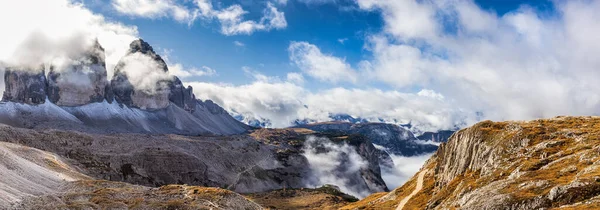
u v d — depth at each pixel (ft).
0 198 445.37
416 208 567.59
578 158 394.73
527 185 371.56
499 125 572.51
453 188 524.52
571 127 522.47
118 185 634.02
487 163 504.02
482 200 383.86
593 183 317.42
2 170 540.93
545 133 500.74
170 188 610.24
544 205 328.08
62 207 472.44
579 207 291.79
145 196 565.12
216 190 598.75
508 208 349.00
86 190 588.91
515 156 476.95
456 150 607.78
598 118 567.59
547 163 422.00
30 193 517.55
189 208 511.81
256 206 588.91
